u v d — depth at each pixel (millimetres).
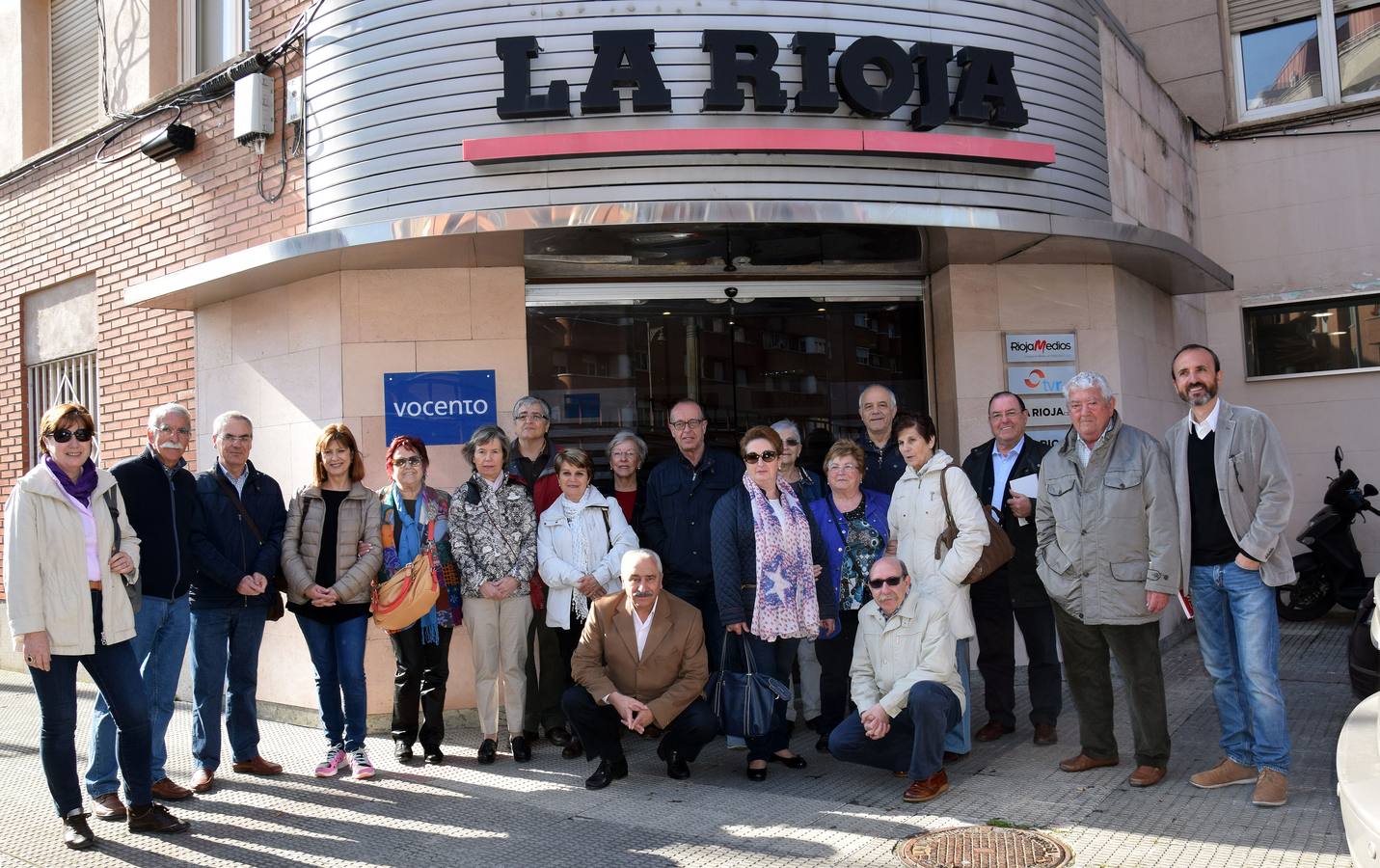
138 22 8945
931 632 4848
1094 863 3879
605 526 5801
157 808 4656
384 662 6480
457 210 6320
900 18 6738
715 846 4258
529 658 5988
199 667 5242
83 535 4461
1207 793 4602
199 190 7914
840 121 6543
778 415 7430
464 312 6777
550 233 6191
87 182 8969
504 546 5586
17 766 6078
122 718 4566
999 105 6793
